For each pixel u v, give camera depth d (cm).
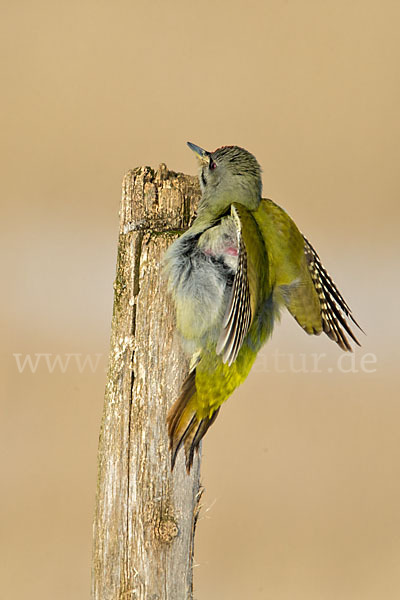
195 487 784
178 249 783
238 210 784
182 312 782
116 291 784
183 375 782
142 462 782
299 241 788
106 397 784
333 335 789
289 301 787
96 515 784
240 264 777
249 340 783
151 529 782
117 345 783
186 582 783
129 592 782
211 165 790
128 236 784
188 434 782
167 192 786
